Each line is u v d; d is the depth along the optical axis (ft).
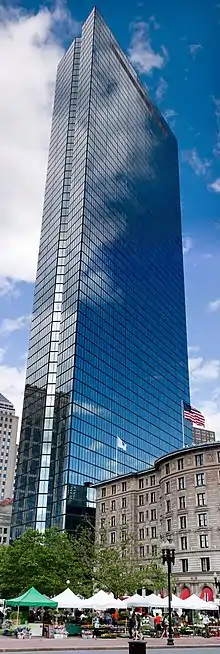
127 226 498.28
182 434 529.86
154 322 514.68
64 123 524.52
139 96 608.60
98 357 399.44
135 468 418.92
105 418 392.88
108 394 403.13
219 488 247.91
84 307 395.96
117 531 325.21
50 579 219.61
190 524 252.62
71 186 474.90
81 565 243.81
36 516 360.48
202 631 185.37
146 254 528.22
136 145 565.12
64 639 148.87
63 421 368.27
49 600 152.05
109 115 510.99
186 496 260.01
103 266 437.17
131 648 80.53
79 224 428.56
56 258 452.35
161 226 587.27
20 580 221.05
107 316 425.28
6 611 223.51
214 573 232.94
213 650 120.88
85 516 345.10
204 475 256.11
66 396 370.73
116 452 396.57
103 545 263.29
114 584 224.74
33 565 222.69
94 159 461.78
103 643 131.23
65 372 381.40
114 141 509.76
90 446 369.30
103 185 467.52
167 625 184.03
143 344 480.23
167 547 135.74
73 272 415.03
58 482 354.74
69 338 390.21
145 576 240.32
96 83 498.28
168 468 281.95
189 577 242.58
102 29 542.98
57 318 427.74
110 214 468.75
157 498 308.19
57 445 369.50
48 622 186.80
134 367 453.99
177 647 126.11
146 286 512.63
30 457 403.75
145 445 444.55
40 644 123.54
